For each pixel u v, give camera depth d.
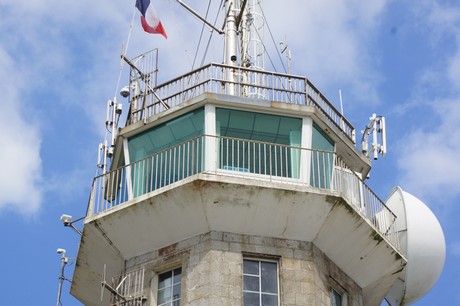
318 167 33.31
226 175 31.39
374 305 34.72
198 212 31.42
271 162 32.94
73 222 34.34
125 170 33.84
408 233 34.91
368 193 34.19
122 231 32.47
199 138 32.88
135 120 34.72
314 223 31.97
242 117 33.41
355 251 33.09
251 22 38.28
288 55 37.31
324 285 31.89
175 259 31.70
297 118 33.66
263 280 31.27
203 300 30.36
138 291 31.77
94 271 33.84
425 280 34.94
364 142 36.62
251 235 31.80
